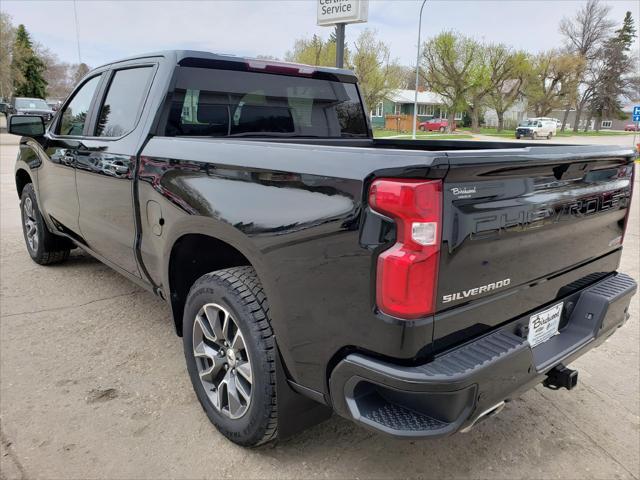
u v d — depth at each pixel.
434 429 1.72
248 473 2.30
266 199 2.04
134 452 2.41
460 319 1.81
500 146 3.08
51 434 2.51
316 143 3.53
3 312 3.92
